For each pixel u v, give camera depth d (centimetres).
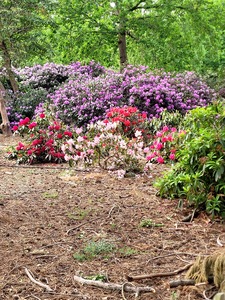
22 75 1373
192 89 1040
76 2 1505
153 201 466
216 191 418
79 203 460
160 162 575
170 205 450
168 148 621
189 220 410
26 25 1233
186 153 446
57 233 377
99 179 568
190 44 1639
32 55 1347
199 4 1543
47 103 1070
